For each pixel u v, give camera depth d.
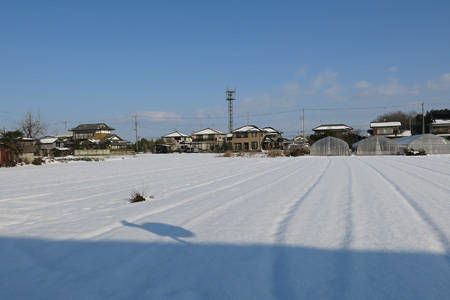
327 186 8.99
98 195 8.64
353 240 3.83
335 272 2.95
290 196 7.32
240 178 11.91
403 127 70.44
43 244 4.21
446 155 29.27
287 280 2.81
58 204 7.36
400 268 2.99
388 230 4.22
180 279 2.92
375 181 9.96
